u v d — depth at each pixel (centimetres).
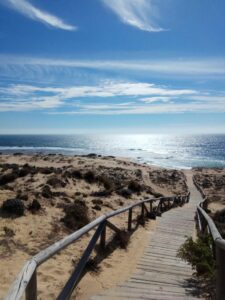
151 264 768
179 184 4147
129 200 2055
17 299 258
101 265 732
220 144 17775
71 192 1930
